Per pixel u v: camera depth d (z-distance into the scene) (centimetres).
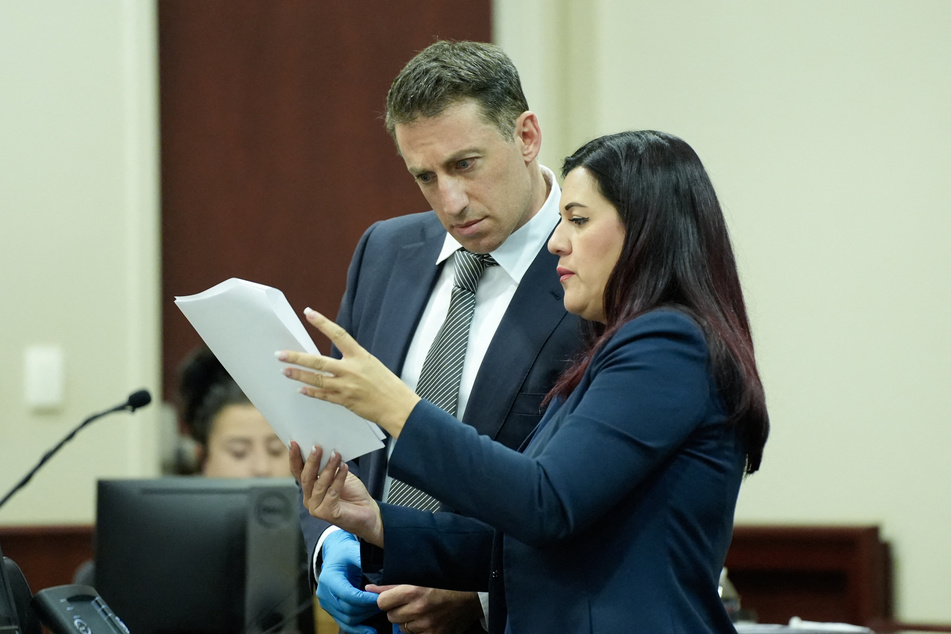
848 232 1381
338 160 1559
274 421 625
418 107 721
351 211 1559
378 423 574
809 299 1399
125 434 1482
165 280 1544
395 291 816
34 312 1479
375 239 861
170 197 1548
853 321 1377
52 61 1487
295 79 1561
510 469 558
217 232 1554
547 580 594
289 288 1559
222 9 1557
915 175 1349
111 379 1486
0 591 590
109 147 1495
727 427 591
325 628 942
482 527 696
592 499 555
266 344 591
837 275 1386
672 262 603
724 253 617
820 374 1392
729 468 593
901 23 1360
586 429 564
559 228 635
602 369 590
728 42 1448
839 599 1357
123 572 855
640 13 1496
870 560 1330
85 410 1478
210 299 587
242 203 1559
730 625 593
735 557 1405
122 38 1497
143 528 857
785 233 1414
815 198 1399
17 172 1479
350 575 752
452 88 718
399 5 1557
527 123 754
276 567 848
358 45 1559
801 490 1398
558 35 1529
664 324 582
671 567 578
